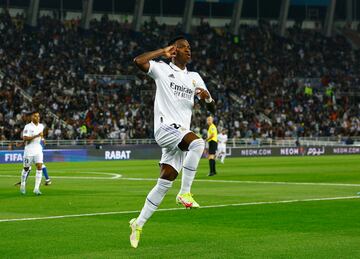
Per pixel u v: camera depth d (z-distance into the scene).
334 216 23.56
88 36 106.75
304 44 121.94
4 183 42.72
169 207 26.56
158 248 17.47
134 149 84.06
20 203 29.30
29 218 23.72
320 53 121.25
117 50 106.38
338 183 40.66
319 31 126.88
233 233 19.84
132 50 107.56
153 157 85.50
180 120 17.70
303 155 94.81
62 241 18.66
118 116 93.50
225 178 46.34
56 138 85.44
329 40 124.56
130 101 97.38
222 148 71.44
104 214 24.72
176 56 17.94
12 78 92.69
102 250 17.28
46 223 22.28
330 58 121.00
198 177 47.69
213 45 114.94
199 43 114.44
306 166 63.25
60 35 104.06
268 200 29.55
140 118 94.38
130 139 88.56
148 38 111.00
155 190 17.31
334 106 109.31
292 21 126.19
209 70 109.88
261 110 104.75
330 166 62.94
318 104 109.00
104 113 92.81
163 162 17.72
